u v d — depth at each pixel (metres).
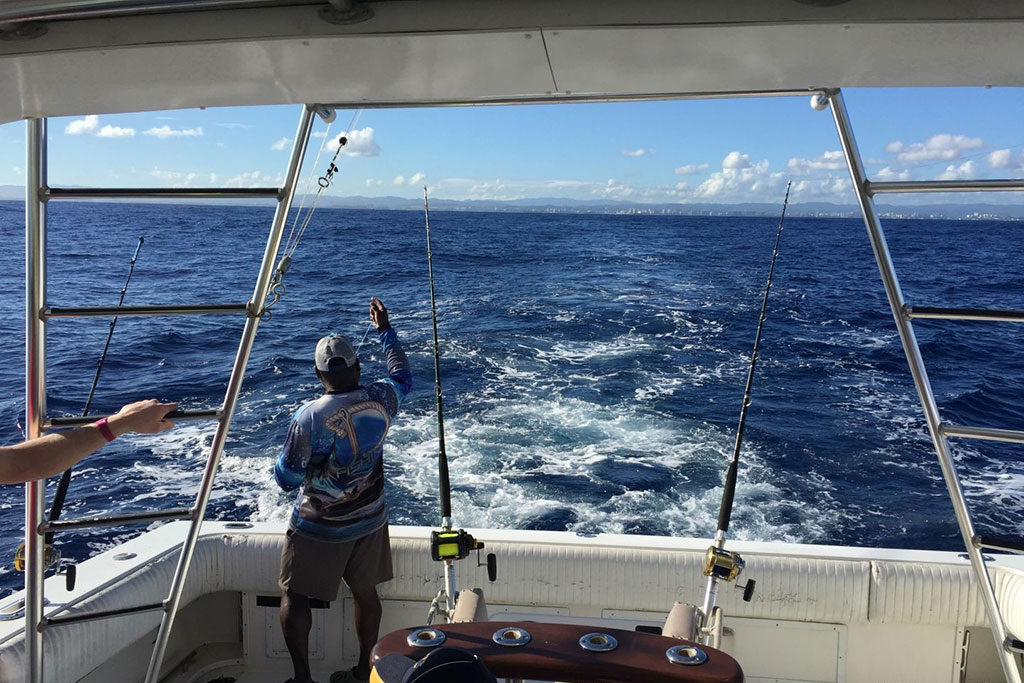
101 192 1.60
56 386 11.47
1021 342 15.78
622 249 38.28
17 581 5.63
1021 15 1.17
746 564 2.75
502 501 7.06
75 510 6.67
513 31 1.26
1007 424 10.80
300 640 2.72
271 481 7.39
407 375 2.81
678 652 1.61
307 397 10.68
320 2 1.27
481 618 2.11
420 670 1.14
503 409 9.91
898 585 2.68
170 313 1.63
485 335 15.09
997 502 7.34
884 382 12.45
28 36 1.31
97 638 2.41
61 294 20.34
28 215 1.60
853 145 1.60
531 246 38.94
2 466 1.29
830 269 30.45
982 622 2.66
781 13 1.21
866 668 2.79
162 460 7.86
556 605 2.85
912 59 1.37
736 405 10.51
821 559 2.75
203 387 11.41
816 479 7.83
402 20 1.27
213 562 2.91
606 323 16.88
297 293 21.88
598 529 6.62
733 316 18.38
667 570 2.78
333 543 2.66
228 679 2.93
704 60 1.41
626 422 9.53
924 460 8.48
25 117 1.61
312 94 1.60
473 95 1.67
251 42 1.30
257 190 1.64
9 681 2.08
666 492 7.39
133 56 1.34
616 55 1.39
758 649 2.81
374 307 2.92
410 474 7.61
